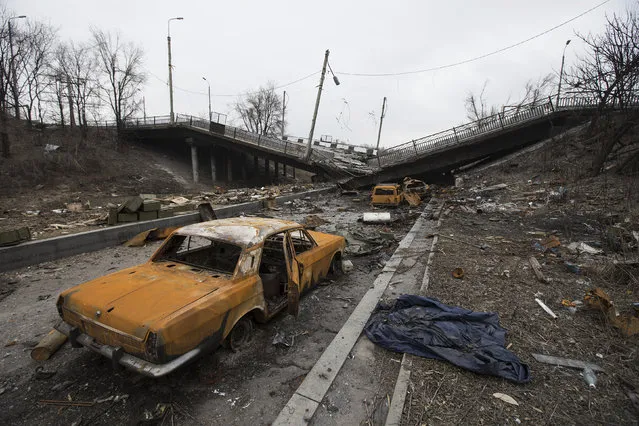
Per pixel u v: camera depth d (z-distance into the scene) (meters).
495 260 7.24
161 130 36.69
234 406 3.17
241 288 3.77
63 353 4.02
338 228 12.31
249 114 58.34
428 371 3.42
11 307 5.50
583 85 16.02
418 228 11.15
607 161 16.20
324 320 5.02
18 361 3.92
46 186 22.28
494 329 4.12
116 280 3.77
